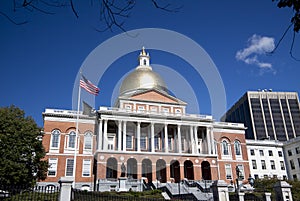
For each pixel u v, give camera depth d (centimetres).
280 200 2142
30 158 3591
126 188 4438
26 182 3403
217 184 1888
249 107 12225
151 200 2034
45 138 5369
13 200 1864
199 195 3397
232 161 6219
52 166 5228
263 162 7431
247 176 6191
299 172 7188
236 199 2386
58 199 1628
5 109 3788
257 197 2511
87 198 1947
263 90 12962
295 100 12556
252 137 11738
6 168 3253
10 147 3450
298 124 12069
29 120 3922
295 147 7400
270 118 12044
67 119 5575
